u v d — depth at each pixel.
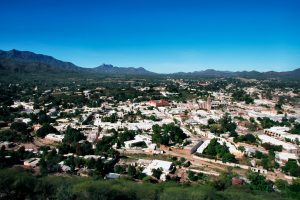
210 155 195.12
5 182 106.19
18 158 172.38
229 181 146.62
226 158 181.88
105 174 156.50
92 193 105.69
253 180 146.75
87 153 187.00
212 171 167.00
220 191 130.25
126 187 117.50
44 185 109.62
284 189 142.75
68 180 123.12
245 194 124.00
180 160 184.00
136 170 157.75
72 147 191.12
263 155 191.00
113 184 122.31
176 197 112.38
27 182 108.62
